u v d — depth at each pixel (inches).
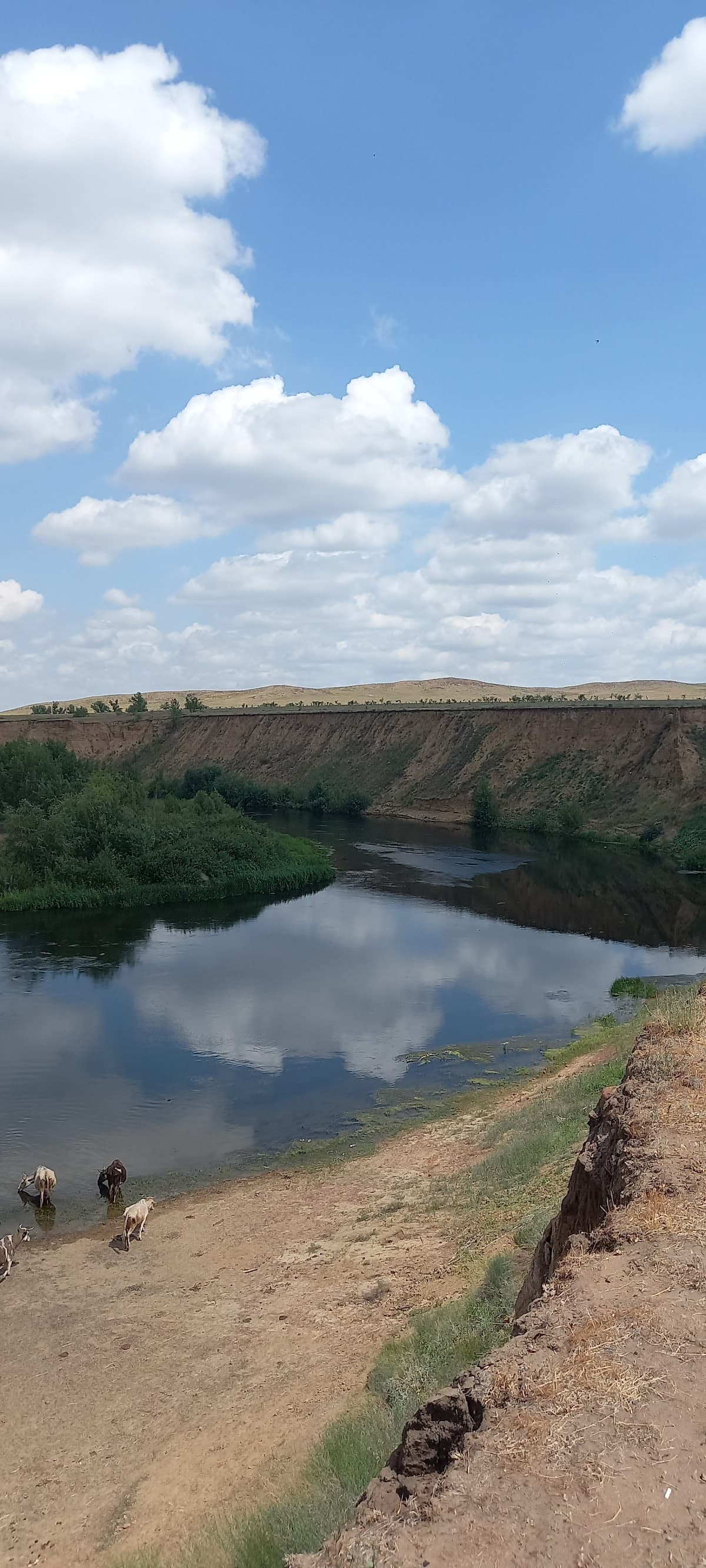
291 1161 825.5
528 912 2012.8
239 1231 679.1
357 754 4367.6
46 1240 686.5
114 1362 502.6
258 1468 362.0
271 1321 523.5
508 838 3147.1
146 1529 343.6
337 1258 601.3
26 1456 422.0
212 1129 906.1
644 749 3400.6
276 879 2190.0
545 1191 590.9
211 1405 440.8
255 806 4015.8
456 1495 180.2
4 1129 906.1
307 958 1595.7
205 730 4955.7
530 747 3801.7
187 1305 565.9
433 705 4726.9
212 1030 1207.6
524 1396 210.1
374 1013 1291.8
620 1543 163.0
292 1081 1035.9
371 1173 773.3
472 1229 581.0
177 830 2231.8
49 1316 566.9
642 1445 187.9
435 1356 390.9
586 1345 226.4
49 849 2044.8
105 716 5329.7
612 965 1574.8
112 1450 418.0
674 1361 215.8
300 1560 179.9
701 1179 316.8
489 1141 791.7
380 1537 174.2
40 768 2901.1
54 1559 342.3
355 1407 385.1
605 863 2640.3
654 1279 257.6
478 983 1453.0
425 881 2353.6
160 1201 752.3
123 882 2023.9
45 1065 1077.1
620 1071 823.7
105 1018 1252.5
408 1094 994.7
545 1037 1187.9
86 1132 897.5
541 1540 165.6
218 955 1604.3
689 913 2010.3
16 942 1668.3
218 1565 291.6
